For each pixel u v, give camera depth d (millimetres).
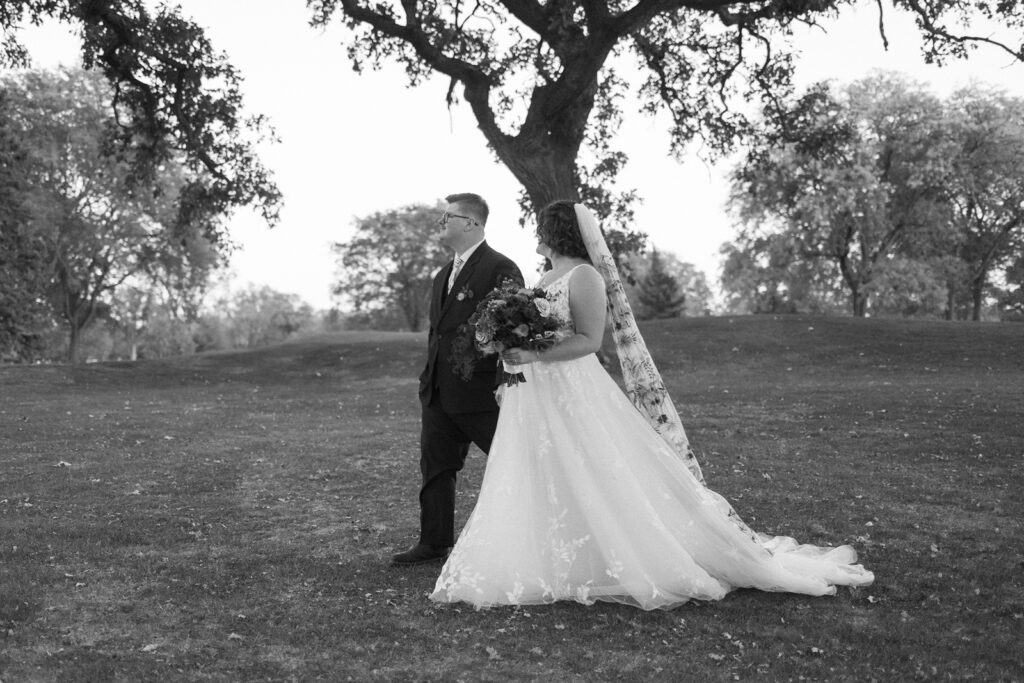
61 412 15867
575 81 17891
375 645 4355
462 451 5930
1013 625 4668
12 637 4316
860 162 41594
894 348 24406
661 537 4977
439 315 5707
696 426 12492
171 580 5316
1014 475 8672
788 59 21594
